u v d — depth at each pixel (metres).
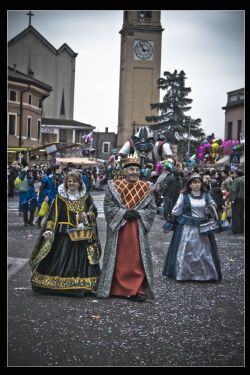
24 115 39.25
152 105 60.47
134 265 7.21
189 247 8.52
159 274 9.01
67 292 7.12
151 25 79.38
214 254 8.60
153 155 19.97
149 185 7.52
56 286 7.12
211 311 6.59
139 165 7.45
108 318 6.18
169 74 59.94
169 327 5.88
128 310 6.57
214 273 8.52
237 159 26.30
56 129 54.41
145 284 7.22
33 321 5.92
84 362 4.78
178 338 5.50
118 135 83.38
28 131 40.22
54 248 7.30
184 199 8.68
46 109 57.00
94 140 86.88
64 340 5.34
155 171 19.09
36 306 6.55
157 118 60.16
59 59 56.72
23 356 4.89
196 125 58.41
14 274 8.44
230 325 5.98
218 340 5.45
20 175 15.14
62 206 7.35
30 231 13.89
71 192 7.45
